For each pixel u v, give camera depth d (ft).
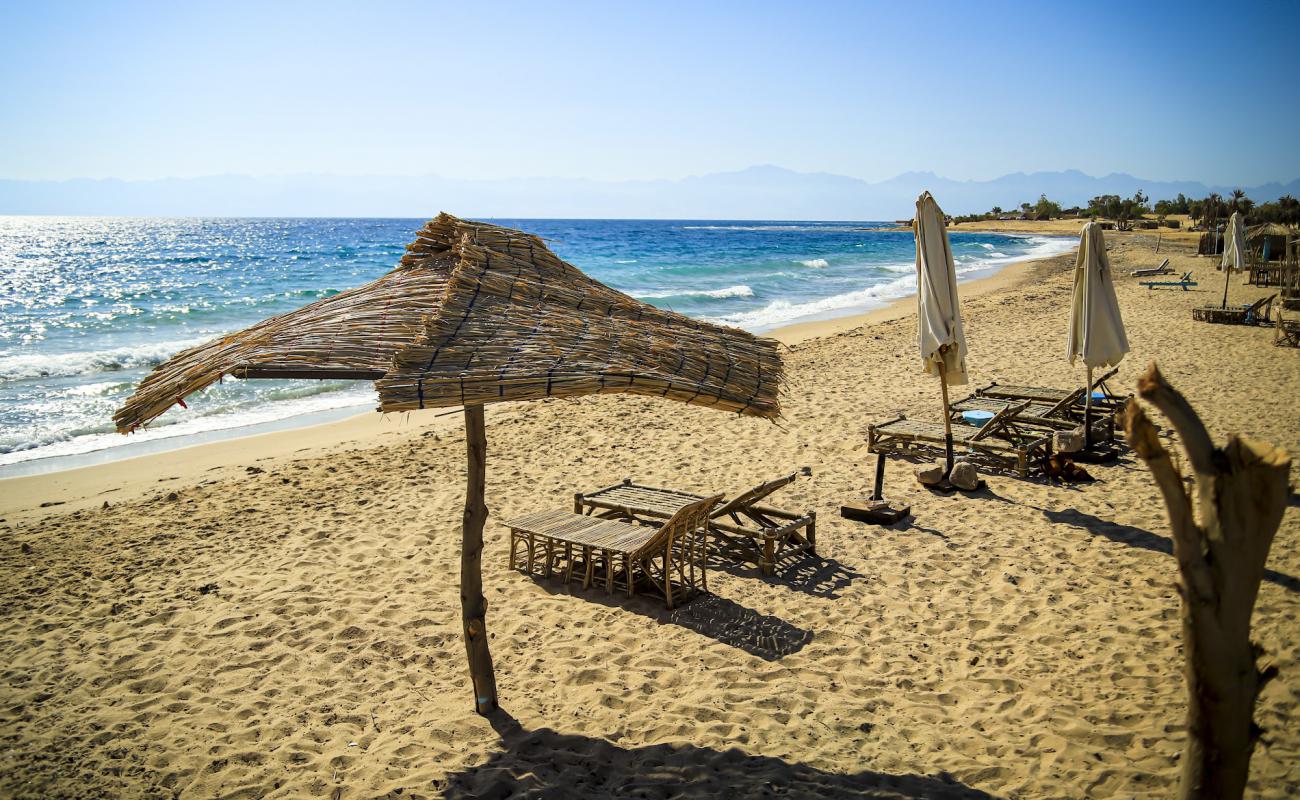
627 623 19.02
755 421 37.29
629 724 15.03
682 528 19.76
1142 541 22.89
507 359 12.92
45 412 41.22
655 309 16.29
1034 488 27.71
